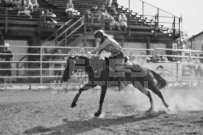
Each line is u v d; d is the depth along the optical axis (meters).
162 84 10.51
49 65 18.70
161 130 7.84
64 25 19.56
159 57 17.98
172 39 23.94
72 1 24.09
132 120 9.04
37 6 21.19
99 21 21.00
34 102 12.16
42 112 10.14
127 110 10.76
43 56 19.12
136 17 24.84
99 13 21.11
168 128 8.04
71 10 21.47
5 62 16.22
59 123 8.58
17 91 15.38
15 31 19.19
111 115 9.81
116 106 11.59
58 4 23.30
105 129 7.95
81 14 22.42
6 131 7.68
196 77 18.08
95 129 7.94
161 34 23.34
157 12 23.45
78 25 21.09
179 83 17.62
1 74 16.89
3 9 20.00
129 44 22.73
